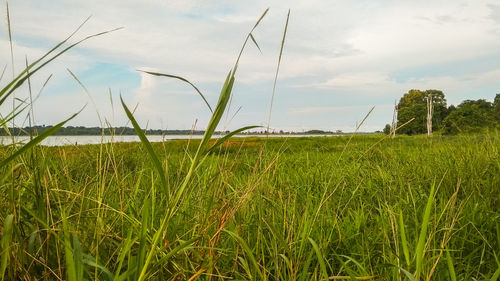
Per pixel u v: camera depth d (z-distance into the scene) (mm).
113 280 1382
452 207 2256
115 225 1995
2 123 1706
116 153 3031
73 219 1889
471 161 4207
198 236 1562
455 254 2346
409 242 2256
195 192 2527
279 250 2086
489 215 2852
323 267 1562
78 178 2646
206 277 1673
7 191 1785
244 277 1795
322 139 17125
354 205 3260
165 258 1432
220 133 2211
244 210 2475
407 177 3941
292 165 5809
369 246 2352
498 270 1573
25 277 1488
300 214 2793
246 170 4055
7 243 1248
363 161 4891
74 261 1223
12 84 1181
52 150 2812
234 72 1262
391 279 1950
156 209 2139
